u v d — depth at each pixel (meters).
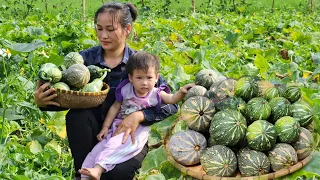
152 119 2.90
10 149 3.13
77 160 2.90
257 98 2.61
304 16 11.73
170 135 2.84
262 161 2.49
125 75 2.96
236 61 5.16
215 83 2.91
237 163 2.54
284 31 7.53
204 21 9.16
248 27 8.05
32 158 3.09
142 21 8.60
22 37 5.64
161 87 2.96
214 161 2.49
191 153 2.58
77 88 2.78
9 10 12.14
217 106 2.65
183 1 14.91
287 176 2.51
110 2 2.90
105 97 2.80
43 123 3.61
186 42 6.18
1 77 3.72
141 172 2.72
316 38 6.83
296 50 5.89
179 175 2.68
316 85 3.76
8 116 3.00
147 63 2.78
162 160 2.73
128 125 2.84
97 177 2.75
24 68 4.30
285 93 2.74
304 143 2.54
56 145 3.31
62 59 3.98
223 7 12.56
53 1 14.43
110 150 2.79
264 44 6.59
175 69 4.12
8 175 2.70
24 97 3.68
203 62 4.45
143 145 2.88
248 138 2.52
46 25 7.96
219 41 6.30
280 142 2.55
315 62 4.74
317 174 2.46
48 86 2.71
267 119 2.66
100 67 2.96
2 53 3.44
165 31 7.12
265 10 13.12
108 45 2.88
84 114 2.86
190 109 2.65
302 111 2.64
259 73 4.35
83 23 7.96
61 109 2.87
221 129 2.52
